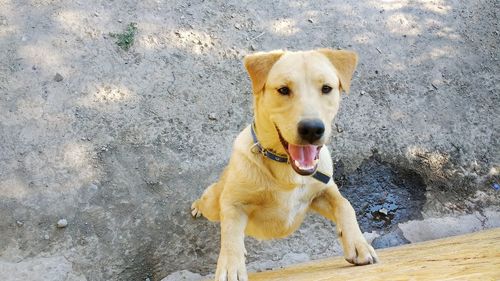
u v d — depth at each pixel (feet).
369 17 5.89
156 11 5.32
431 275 2.76
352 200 4.91
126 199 4.60
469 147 5.26
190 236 4.60
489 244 3.21
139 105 4.93
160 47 5.17
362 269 3.28
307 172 3.47
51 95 4.79
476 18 6.22
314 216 4.80
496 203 5.06
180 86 5.07
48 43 4.95
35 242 4.35
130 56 5.08
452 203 5.01
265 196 3.77
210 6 5.48
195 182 4.78
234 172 3.79
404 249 4.07
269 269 4.52
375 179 5.02
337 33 5.67
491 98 5.57
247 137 3.85
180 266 4.49
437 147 5.22
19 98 4.73
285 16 5.65
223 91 5.14
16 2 5.04
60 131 4.70
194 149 4.89
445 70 5.65
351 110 5.24
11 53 4.85
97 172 4.64
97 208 4.53
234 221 3.71
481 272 2.61
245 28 5.46
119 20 5.19
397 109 5.33
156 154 4.80
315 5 5.83
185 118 4.97
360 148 5.10
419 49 5.76
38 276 4.25
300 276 3.45
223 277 3.42
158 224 4.58
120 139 4.78
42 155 4.60
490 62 5.86
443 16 6.13
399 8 6.07
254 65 3.63
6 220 4.37
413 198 4.98
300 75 3.51
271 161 3.71
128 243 4.48
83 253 4.39
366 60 5.53
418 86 5.49
